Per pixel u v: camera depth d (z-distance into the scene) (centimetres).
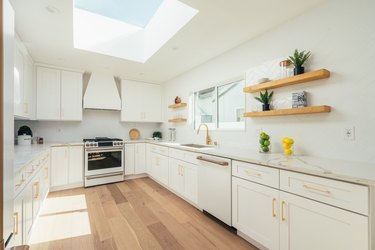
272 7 186
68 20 203
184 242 187
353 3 160
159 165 369
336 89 169
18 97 240
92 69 379
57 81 356
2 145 64
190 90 377
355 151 158
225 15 199
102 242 187
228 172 203
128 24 326
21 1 172
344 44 165
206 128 331
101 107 399
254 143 248
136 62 338
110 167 383
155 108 477
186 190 280
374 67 149
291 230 144
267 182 162
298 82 192
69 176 346
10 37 74
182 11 221
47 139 381
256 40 243
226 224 218
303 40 194
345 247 115
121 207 267
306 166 141
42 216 239
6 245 70
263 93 232
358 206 110
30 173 177
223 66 295
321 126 180
